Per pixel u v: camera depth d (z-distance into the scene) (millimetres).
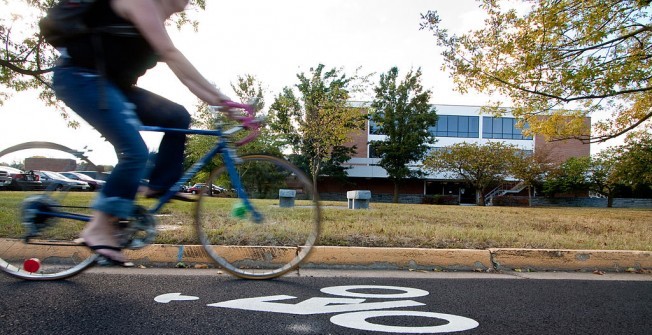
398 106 33156
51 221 2539
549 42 10086
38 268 2691
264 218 3033
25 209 2508
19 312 2094
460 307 2469
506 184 36875
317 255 3473
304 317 2184
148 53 2316
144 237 2459
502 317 2303
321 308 2346
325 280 3021
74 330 1886
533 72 10305
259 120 2508
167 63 2215
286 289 2729
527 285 3092
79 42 2125
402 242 4027
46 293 2434
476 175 30609
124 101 2234
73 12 2064
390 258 3551
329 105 22688
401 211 9000
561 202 34438
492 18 10750
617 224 7566
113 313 2135
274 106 25094
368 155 38812
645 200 34656
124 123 2178
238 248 3256
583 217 9805
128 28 2139
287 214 2988
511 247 4059
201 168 2666
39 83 10758
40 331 1858
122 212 2236
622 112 12953
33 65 9734
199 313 2186
